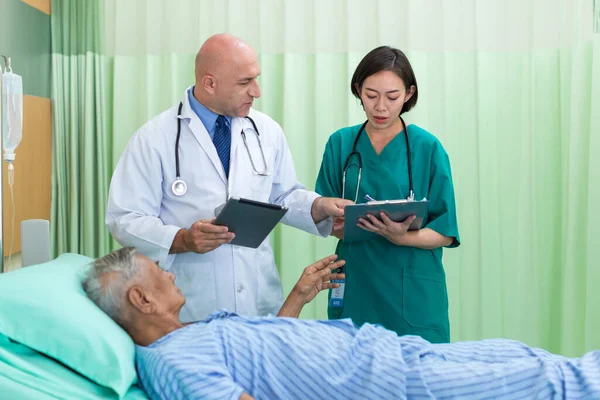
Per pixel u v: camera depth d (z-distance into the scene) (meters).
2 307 1.39
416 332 2.09
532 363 1.48
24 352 1.40
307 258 3.09
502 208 3.05
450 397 1.43
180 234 1.78
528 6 2.99
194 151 1.89
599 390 1.40
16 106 2.31
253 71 1.81
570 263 2.90
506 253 3.06
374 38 3.05
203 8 3.07
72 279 1.55
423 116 3.04
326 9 3.04
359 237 2.06
